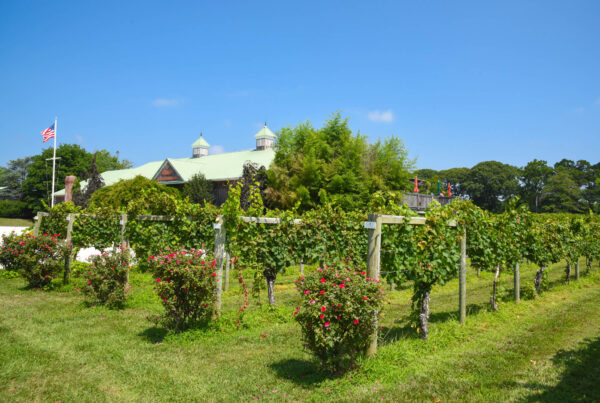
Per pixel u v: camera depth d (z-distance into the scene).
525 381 4.78
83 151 62.75
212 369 5.07
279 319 7.66
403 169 23.30
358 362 4.96
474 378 4.86
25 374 4.73
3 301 8.58
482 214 8.23
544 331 7.03
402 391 4.46
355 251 9.13
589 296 10.65
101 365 5.12
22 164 86.12
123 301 8.63
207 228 9.62
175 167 36.19
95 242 11.45
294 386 4.57
